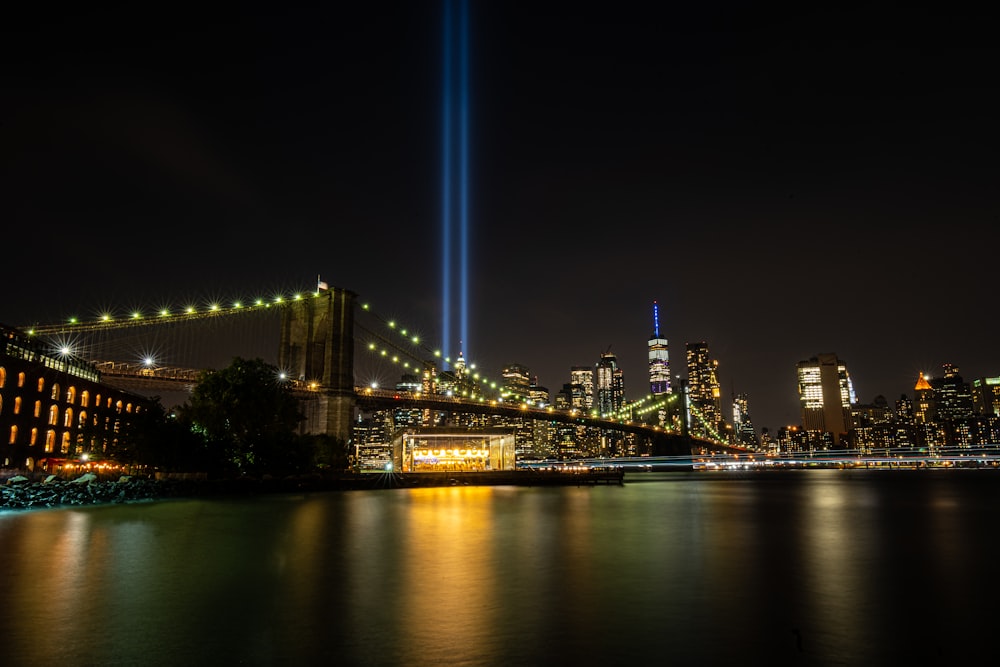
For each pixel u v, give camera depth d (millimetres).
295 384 127000
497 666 14859
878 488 137375
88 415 98625
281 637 16766
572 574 25938
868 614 19906
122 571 25250
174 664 14766
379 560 28734
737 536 40938
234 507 58625
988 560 31297
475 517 51156
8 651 15516
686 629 17984
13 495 52375
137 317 107250
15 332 84688
